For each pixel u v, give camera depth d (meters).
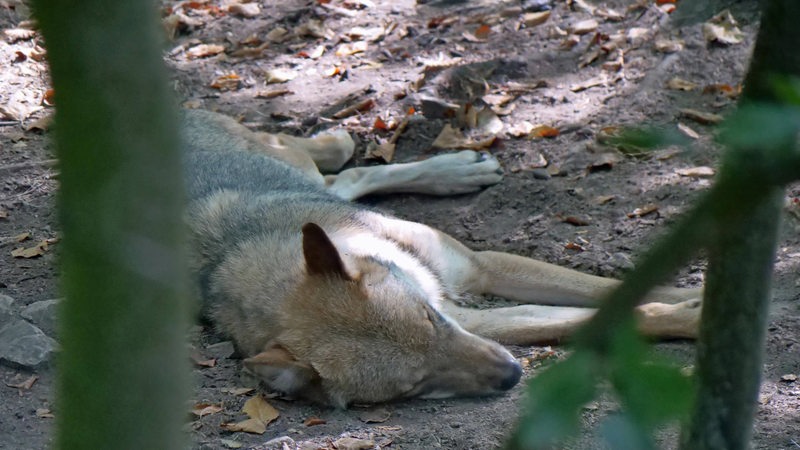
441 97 14.62
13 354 9.41
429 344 8.79
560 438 1.86
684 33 14.63
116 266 2.14
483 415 8.49
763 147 1.76
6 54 16.56
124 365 2.20
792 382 8.32
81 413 2.24
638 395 1.83
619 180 12.14
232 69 16.22
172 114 2.15
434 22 16.33
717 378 4.38
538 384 1.89
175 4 18.38
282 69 15.98
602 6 15.88
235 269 9.84
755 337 4.30
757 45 2.87
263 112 14.93
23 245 11.98
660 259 1.86
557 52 15.02
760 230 4.04
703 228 1.81
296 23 17.34
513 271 10.64
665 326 9.13
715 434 4.45
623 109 13.48
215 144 12.29
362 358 8.68
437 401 8.88
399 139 13.98
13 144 14.36
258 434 8.37
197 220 10.52
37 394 9.05
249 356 9.50
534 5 16.27
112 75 2.06
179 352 2.25
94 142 2.09
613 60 14.55
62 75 2.07
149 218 2.14
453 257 10.60
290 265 9.56
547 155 12.89
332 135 13.70
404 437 8.15
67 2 2.02
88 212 2.12
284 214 10.42
